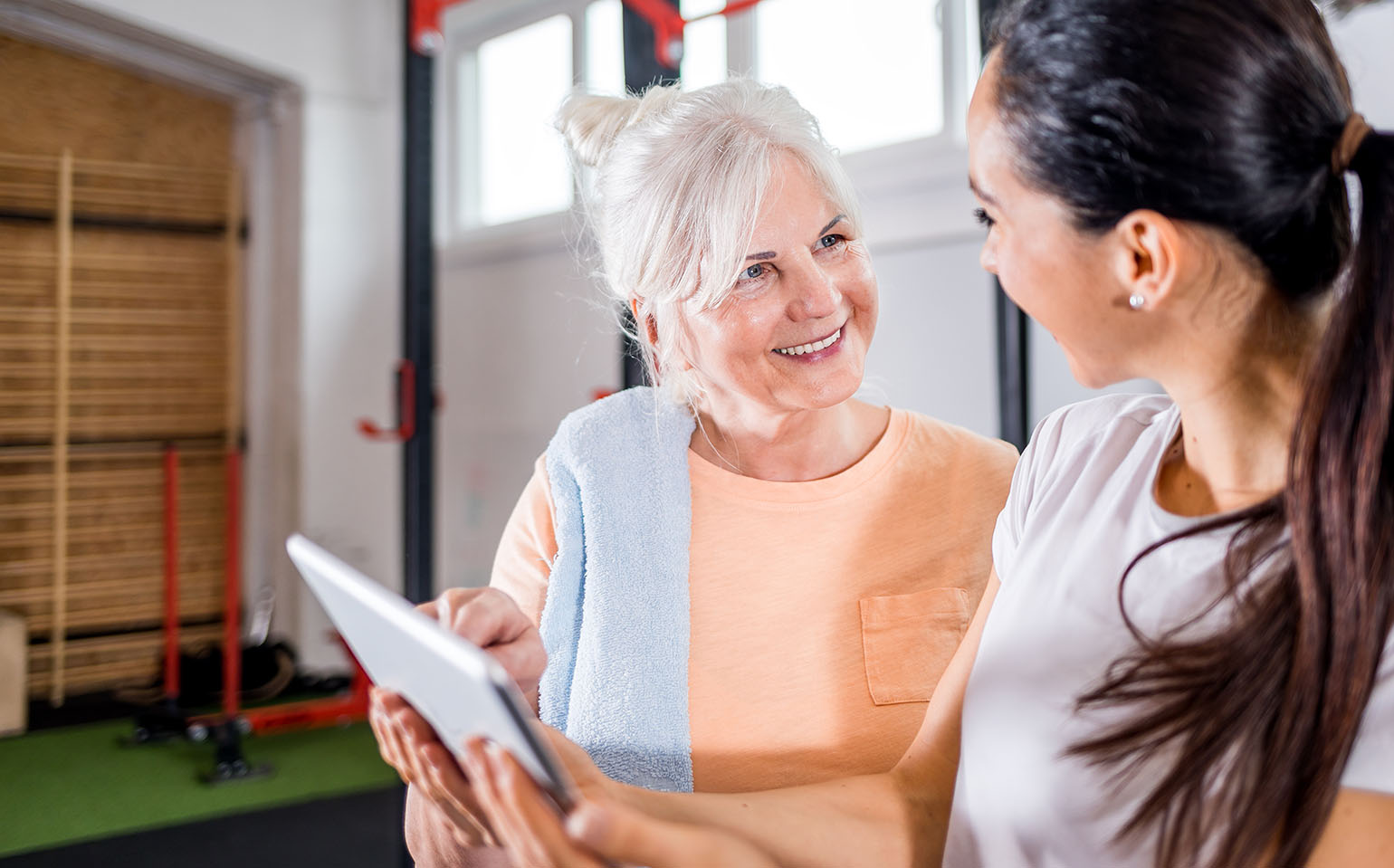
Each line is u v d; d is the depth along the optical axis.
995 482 1.12
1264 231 0.60
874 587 1.08
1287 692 0.57
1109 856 0.68
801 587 1.08
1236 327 0.63
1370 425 0.55
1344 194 0.61
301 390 5.07
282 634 5.22
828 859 0.84
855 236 1.03
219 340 5.27
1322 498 0.56
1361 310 0.55
